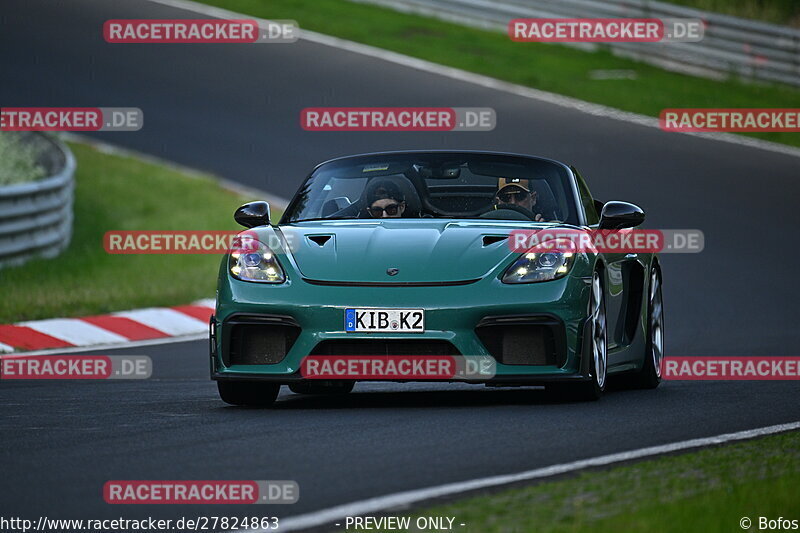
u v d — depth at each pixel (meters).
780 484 15.01
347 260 23.17
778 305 46.81
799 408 23.03
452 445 18.38
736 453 17.59
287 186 68.00
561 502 14.27
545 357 22.59
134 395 26.64
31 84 86.12
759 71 92.69
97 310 42.84
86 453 18.08
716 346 36.62
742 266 54.06
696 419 21.33
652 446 18.33
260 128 79.31
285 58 94.69
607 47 99.50
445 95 85.88
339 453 17.73
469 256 23.09
